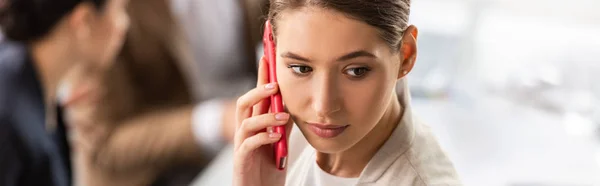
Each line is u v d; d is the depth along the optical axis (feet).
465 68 4.45
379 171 1.47
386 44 1.25
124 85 3.78
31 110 2.79
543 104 4.07
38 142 2.78
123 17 3.29
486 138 3.59
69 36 2.91
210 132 3.81
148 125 3.83
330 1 1.19
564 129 3.79
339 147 1.34
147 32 3.77
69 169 3.29
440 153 1.52
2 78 2.72
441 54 4.42
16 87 2.74
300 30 1.23
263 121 1.52
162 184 3.97
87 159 3.85
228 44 4.54
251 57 4.71
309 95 1.30
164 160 3.89
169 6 3.89
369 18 1.20
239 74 4.70
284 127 1.55
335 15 1.20
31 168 2.76
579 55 4.18
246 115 1.64
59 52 2.91
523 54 4.38
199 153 3.90
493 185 3.06
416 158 1.45
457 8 4.55
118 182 3.93
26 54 2.82
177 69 3.95
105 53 3.17
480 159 3.34
